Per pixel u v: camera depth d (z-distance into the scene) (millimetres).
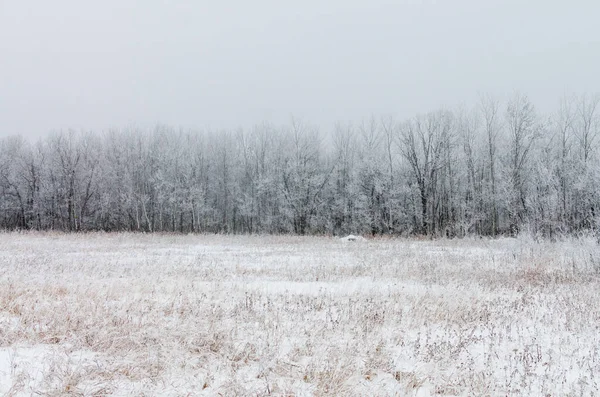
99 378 5137
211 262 17438
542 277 13734
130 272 14141
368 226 45812
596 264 15094
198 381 5195
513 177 39344
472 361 5898
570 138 42188
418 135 47219
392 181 47250
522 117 41188
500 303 9828
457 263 17172
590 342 7086
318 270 14867
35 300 9000
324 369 5484
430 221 46688
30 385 4859
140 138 55125
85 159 54188
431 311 8844
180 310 8406
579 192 30891
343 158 52094
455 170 47781
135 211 52500
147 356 5844
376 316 8180
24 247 23016
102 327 6949
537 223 24328
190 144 56969
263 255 20828
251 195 52688
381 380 5359
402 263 16641
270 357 5816
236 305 8695
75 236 32812
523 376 5430
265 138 56562
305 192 47625
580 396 4844
